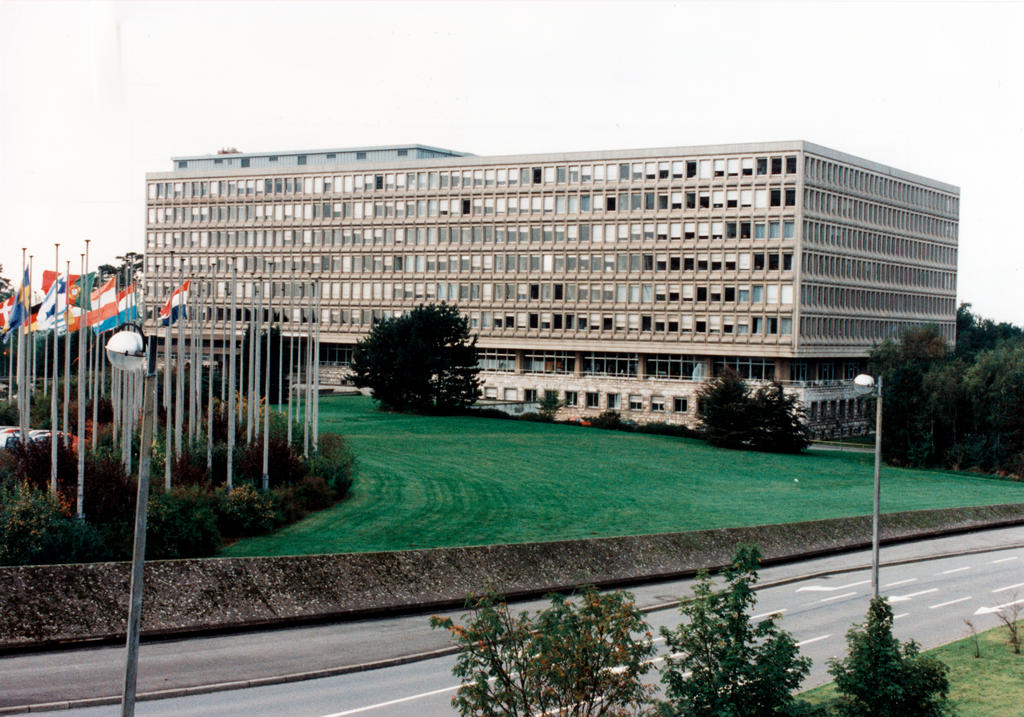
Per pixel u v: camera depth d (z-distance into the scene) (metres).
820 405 124.94
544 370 137.88
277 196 153.62
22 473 42.66
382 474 70.75
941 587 43.53
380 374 111.19
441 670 28.22
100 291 52.72
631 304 130.75
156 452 51.44
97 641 28.73
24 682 24.86
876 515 34.31
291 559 33.75
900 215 141.12
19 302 47.62
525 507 60.72
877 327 136.62
